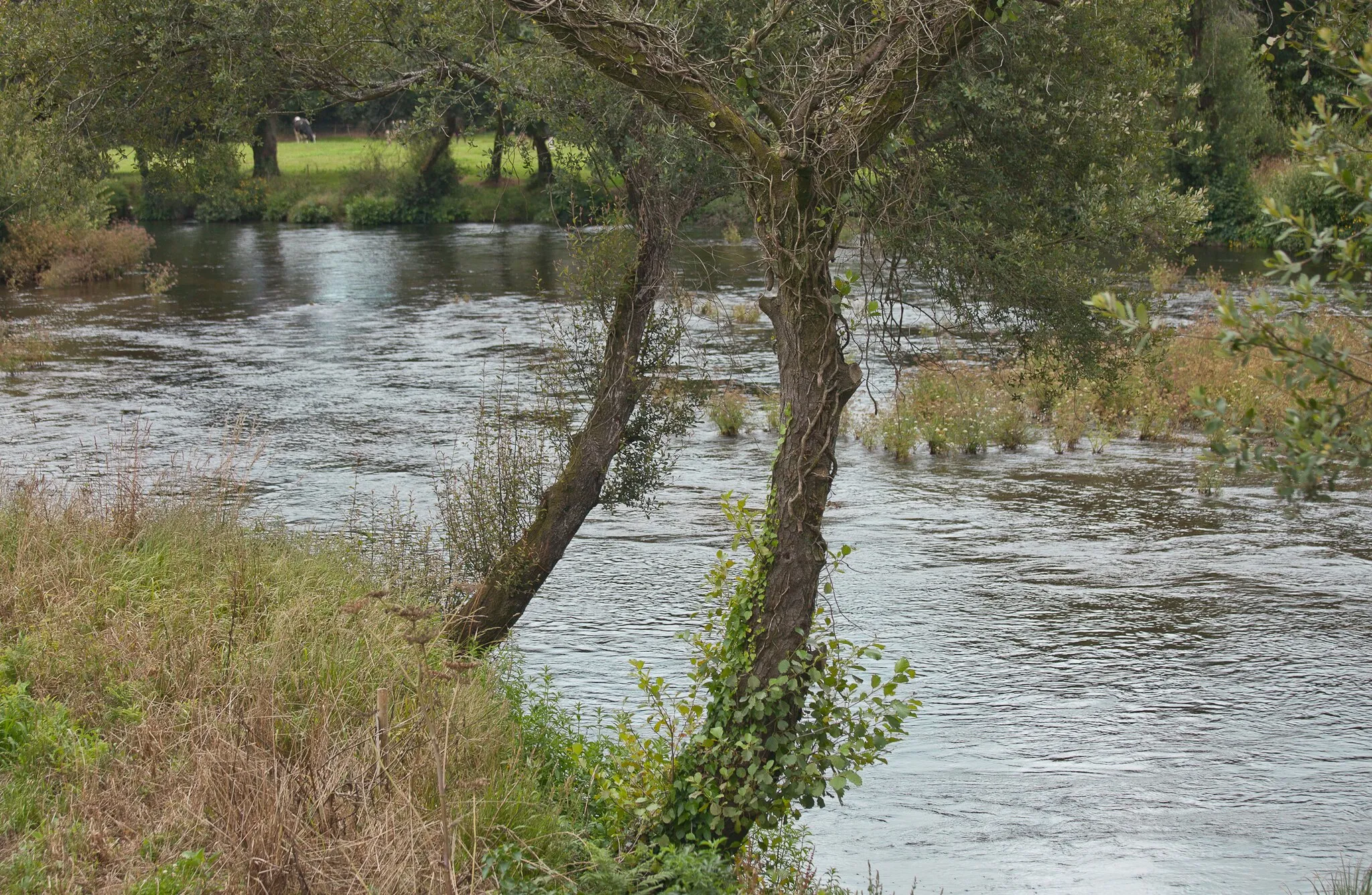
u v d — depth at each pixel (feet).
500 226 178.50
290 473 57.31
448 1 33.37
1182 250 35.63
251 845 16.84
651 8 27.58
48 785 19.10
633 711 33.17
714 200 36.32
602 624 40.70
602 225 35.83
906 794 29.66
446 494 41.93
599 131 32.14
